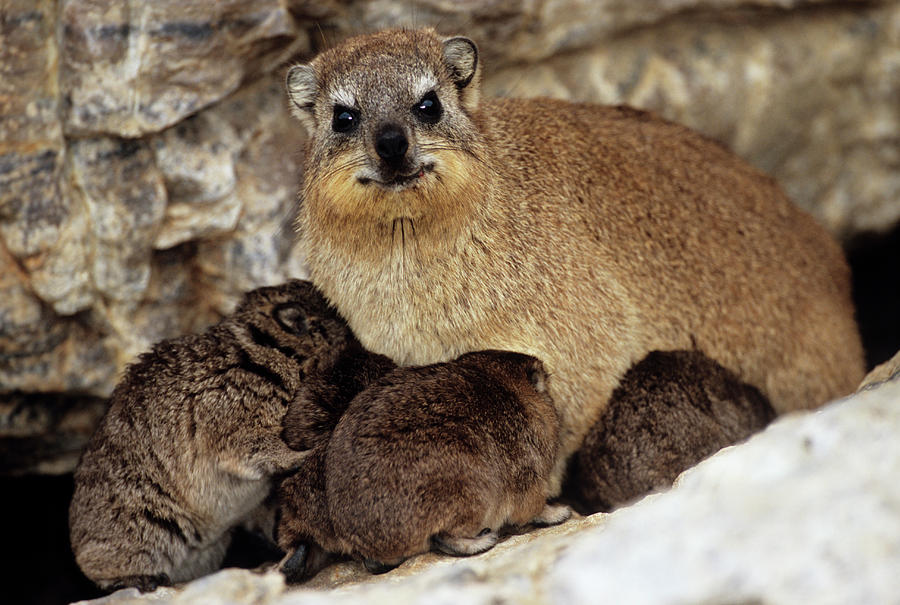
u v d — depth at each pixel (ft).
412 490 32.86
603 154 43.11
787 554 21.22
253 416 38.73
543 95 52.34
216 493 38.88
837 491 22.45
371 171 36.40
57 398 48.62
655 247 42.29
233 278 48.98
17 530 51.93
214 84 46.37
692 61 54.60
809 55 55.72
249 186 48.42
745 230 44.04
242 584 26.55
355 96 37.76
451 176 37.09
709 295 42.78
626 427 40.40
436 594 23.73
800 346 44.24
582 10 51.47
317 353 40.29
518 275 39.14
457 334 39.09
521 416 35.91
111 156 45.42
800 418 26.63
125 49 44.24
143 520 38.29
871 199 58.75
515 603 23.04
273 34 46.57
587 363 40.09
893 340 61.57
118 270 46.55
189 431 38.34
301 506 35.42
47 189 44.73
